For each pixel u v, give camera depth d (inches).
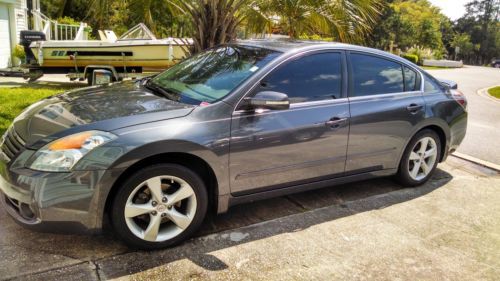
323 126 140.9
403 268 118.6
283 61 138.1
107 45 398.6
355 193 169.9
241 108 126.1
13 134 117.9
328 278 111.7
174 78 152.9
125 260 113.3
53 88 387.2
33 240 119.6
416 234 138.9
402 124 163.6
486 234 142.3
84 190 105.0
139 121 113.0
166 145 111.5
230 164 124.6
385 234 137.3
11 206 114.1
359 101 151.9
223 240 126.9
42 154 105.3
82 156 104.7
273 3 258.2
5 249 114.2
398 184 180.5
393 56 167.9
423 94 173.3
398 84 167.5
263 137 128.7
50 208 104.0
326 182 151.2
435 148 181.3
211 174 124.0
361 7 252.4
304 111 137.8
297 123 135.3
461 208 161.9
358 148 153.2
